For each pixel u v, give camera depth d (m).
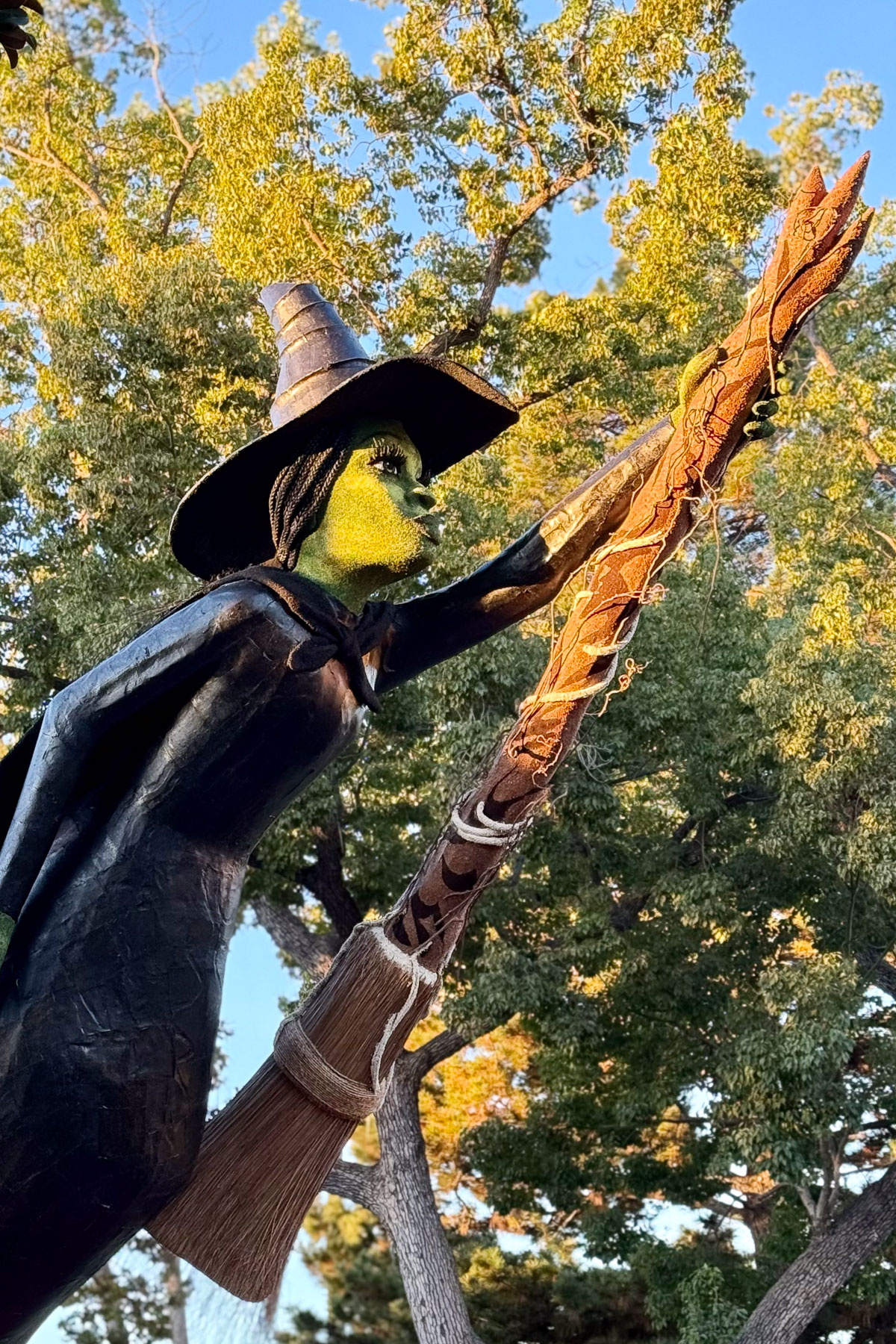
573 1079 14.98
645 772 14.27
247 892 13.90
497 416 2.94
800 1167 11.89
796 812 12.80
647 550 2.74
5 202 19.16
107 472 12.73
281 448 2.83
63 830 2.64
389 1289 17.03
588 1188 16.59
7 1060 2.44
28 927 2.56
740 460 21.73
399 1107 13.96
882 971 15.16
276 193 14.18
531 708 2.80
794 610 15.49
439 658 3.02
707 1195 15.25
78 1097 2.43
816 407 17.34
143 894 2.54
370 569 2.78
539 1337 16.27
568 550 2.96
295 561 2.82
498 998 12.79
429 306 14.55
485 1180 16.27
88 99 18.44
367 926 2.82
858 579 16.31
